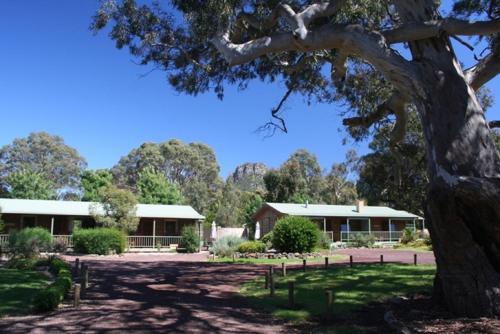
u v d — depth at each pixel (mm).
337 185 68750
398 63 8719
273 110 15156
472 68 9570
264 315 9883
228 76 14453
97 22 12539
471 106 8398
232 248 28672
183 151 77375
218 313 10094
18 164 67688
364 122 12656
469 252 7949
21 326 8406
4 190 56812
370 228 43125
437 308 8820
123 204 33438
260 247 28766
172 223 39500
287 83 15234
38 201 36594
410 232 40750
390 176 33469
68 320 9039
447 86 8445
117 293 13008
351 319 9016
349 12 11773
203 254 33312
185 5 10586
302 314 9641
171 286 14695
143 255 31266
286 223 28344
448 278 8266
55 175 71062
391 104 11164
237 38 11547
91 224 36719
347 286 13086
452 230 7965
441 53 8727
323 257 26594
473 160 8055
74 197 71562
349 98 15477
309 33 9398
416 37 8742
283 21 12000
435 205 8047
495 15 10523
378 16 12102
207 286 14727
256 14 10945
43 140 70875
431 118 8430
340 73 11094
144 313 9953
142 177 53250
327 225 43562
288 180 57781
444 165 8109
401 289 12109
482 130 8297
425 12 9008
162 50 13477
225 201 63031
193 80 14242
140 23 12664
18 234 24406
